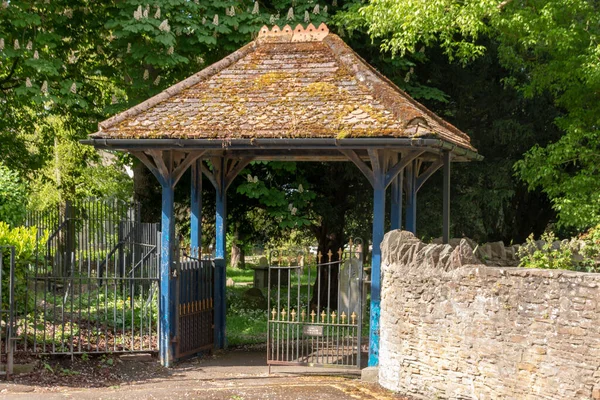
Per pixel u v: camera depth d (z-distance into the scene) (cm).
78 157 2670
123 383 1092
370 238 2041
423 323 1012
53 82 1677
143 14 1583
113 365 1189
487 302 914
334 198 2050
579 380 791
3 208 1347
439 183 1952
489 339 907
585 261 982
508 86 1970
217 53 1802
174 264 1239
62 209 2394
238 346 1448
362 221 2050
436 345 989
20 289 1142
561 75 1700
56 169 2683
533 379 847
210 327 1380
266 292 2470
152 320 1404
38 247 1273
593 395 773
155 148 1178
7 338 1057
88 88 1955
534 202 2156
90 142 1174
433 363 993
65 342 1234
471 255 987
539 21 1611
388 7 1596
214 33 1641
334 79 1257
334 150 1354
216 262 1412
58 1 1736
